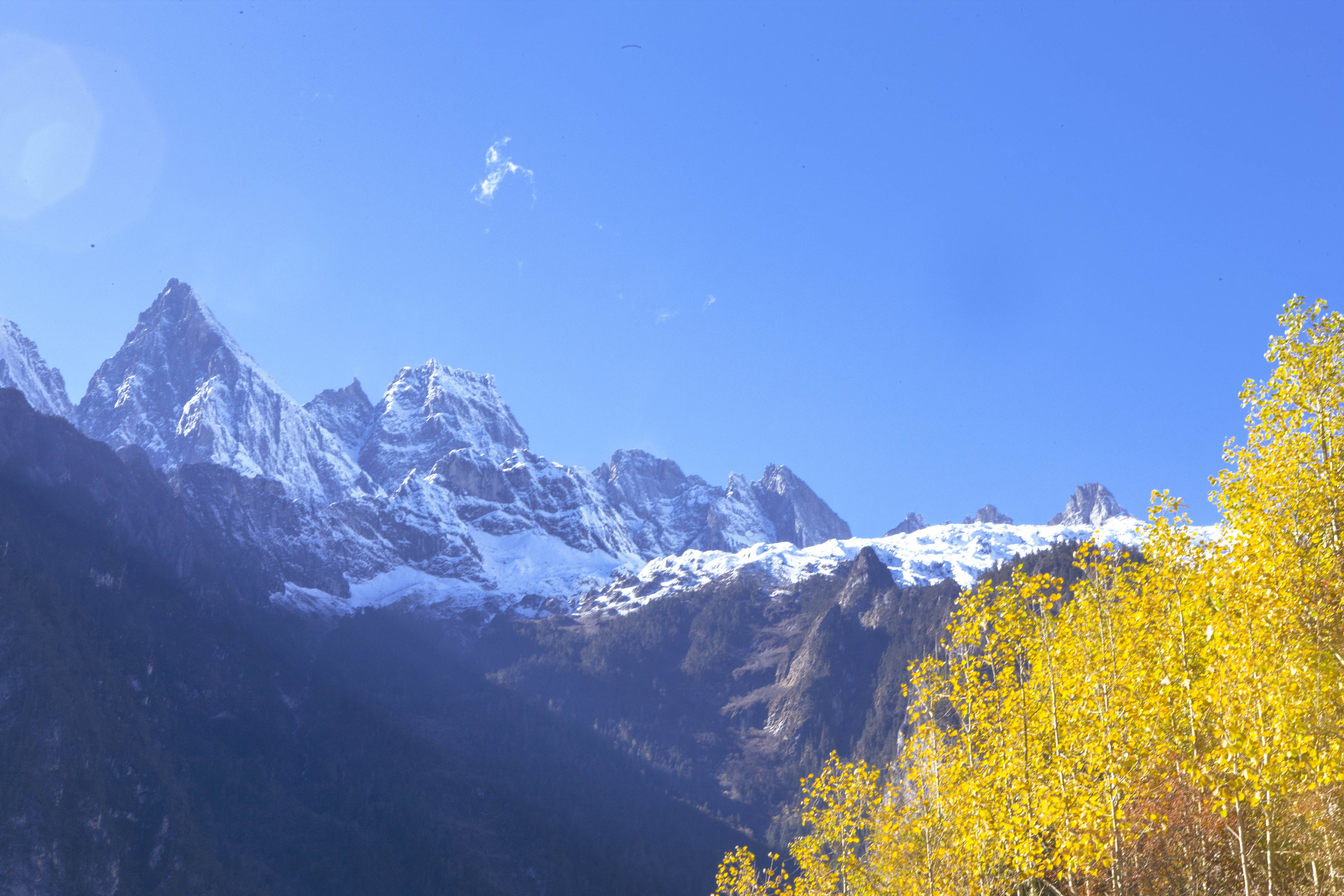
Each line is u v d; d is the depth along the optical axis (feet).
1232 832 103.60
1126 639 108.68
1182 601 107.14
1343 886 96.43
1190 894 103.86
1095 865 105.70
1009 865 112.16
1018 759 108.68
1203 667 102.53
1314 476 110.93
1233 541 110.63
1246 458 117.60
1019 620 113.91
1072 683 109.50
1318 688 94.38
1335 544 106.73
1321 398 114.11
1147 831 103.81
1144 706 104.83
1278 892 101.30
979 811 110.32
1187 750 103.65
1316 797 99.04
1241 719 95.61
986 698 113.39
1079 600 113.70
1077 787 104.01
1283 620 101.40
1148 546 115.75
